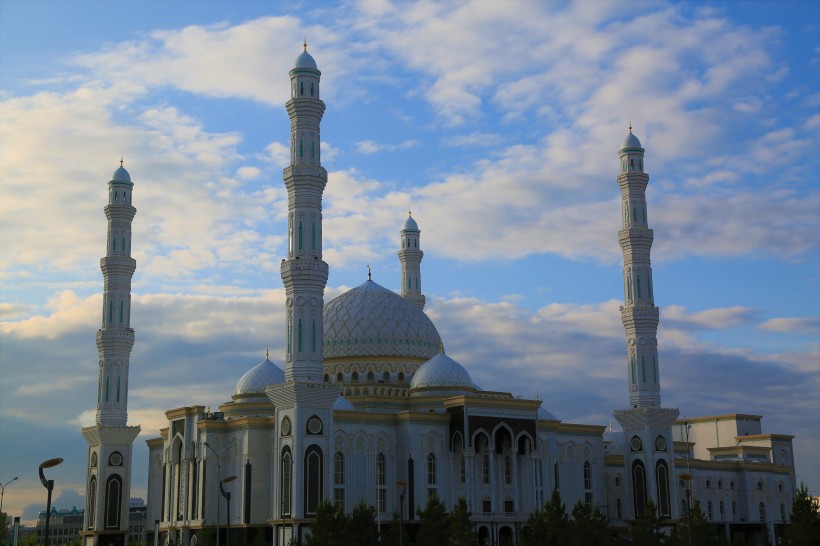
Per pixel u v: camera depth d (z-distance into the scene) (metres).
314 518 113.69
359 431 128.88
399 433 131.25
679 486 160.75
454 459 131.50
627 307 147.38
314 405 116.88
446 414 132.12
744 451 184.62
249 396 144.00
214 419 134.25
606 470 155.38
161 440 151.75
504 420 132.50
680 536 115.31
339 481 126.00
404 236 183.50
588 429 150.12
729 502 170.00
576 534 107.50
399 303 154.88
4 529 131.62
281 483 116.44
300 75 125.88
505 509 131.62
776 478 177.00
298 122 124.88
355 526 102.69
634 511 142.38
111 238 150.25
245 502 126.56
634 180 151.38
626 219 151.38
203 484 130.25
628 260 149.25
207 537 121.00
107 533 138.50
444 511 114.44
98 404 144.00
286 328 120.06
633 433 144.50
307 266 119.75
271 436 130.00
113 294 148.25
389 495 129.12
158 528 142.88
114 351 145.62
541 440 141.88
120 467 142.00
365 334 148.75
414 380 143.75
